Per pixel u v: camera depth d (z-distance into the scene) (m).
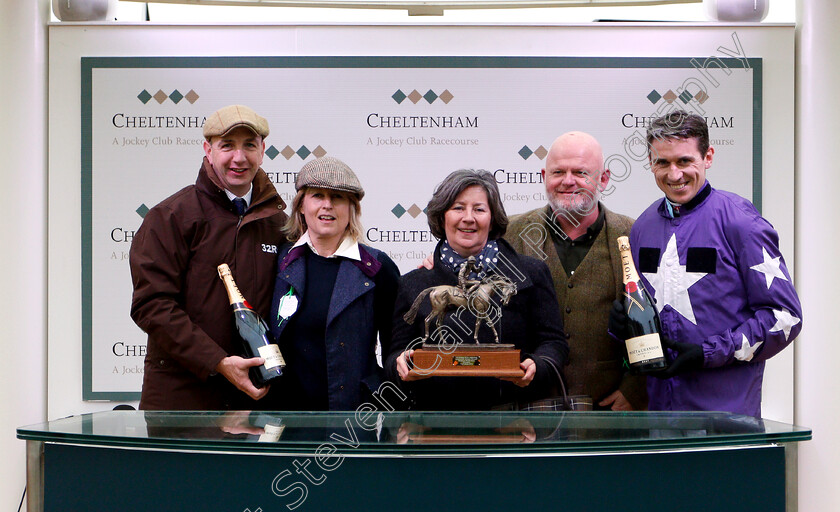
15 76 3.18
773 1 4.10
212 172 3.21
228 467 1.74
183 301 3.13
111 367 3.26
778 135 3.30
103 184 3.26
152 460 1.75
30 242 3.21
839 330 3.24
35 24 3.22
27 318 3.20
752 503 1.73
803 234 3.28
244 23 3.28
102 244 3.26
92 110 3.26
